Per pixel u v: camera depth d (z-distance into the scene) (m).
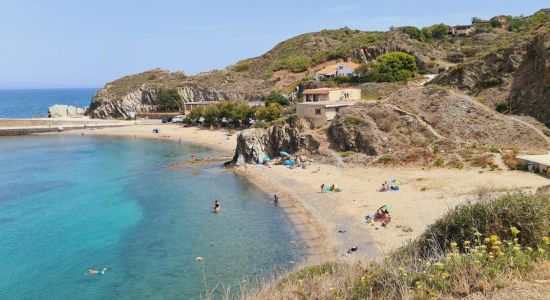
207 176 71.50
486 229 16.52
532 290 10.41
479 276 11.50
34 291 32.12
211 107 136.75
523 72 81.25
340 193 53.19
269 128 80.06
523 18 175.25
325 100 92.12
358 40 173.50
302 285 15.15
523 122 66.25
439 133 67.19
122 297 30.69
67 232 45.28
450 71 95.19
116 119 175.12
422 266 13.39
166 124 152.38
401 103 74.88
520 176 49.28
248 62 194.12
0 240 43.22
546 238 13.48
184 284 32.06
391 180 53.84
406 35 160.25
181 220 47.97
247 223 45.66
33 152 105.62
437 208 42.28
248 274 32.91
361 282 13.34
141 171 78.25
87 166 85.12
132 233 44.28
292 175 65.62
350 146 70.31
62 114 189.88
